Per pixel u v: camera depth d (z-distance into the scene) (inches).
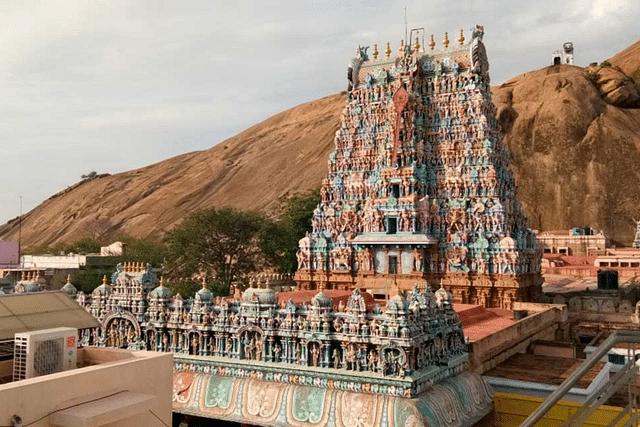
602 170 7219.5
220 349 1387.8
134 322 1493.6
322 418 1203.2
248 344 1352.1
